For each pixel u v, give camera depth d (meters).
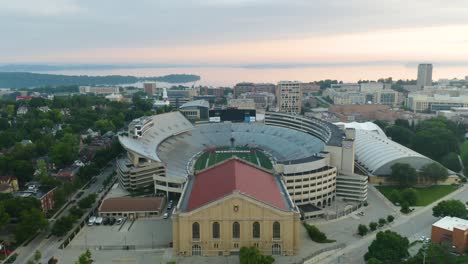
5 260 190.75
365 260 188.25
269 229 190.38
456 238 194.88
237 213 188.75
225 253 192.25
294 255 192.88
